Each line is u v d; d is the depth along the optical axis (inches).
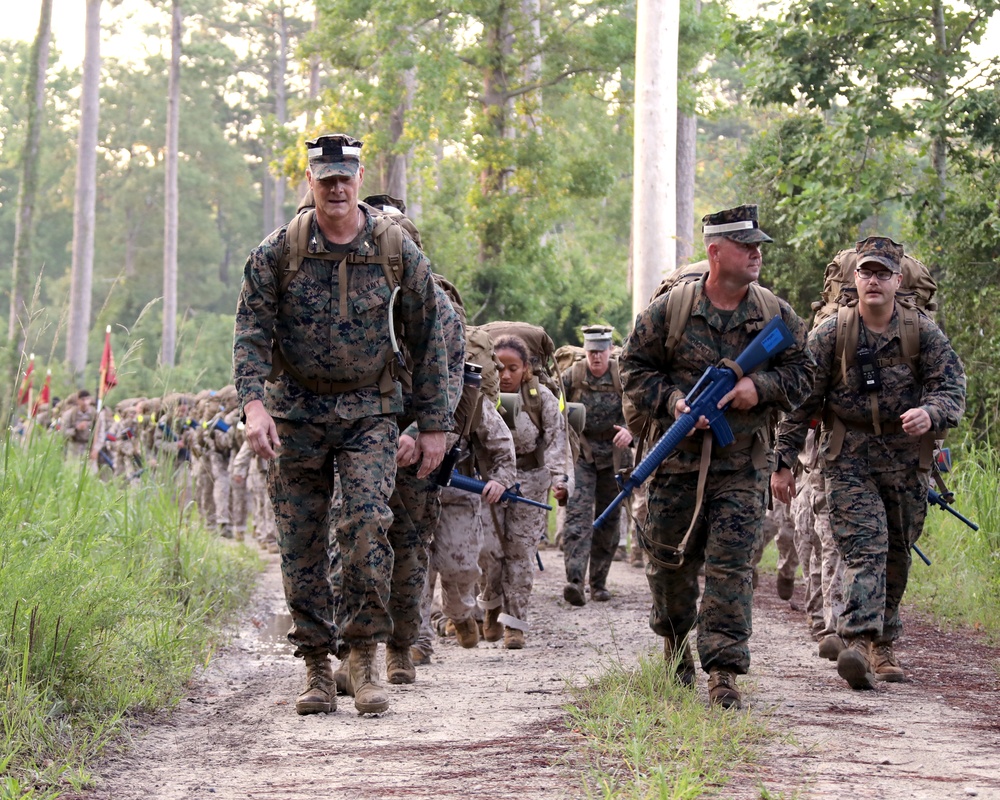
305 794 206.5
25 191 1722.4
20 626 264.7
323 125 1448.1
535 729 255.0
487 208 1346.0
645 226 808.9
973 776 214.1
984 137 690.8
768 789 199.6
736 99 2775.6
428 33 1322.6
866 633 309.3
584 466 508.7
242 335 261.1
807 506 414.0
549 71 1364.4
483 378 373.1
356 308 263.6
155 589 391.9
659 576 294.0
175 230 2677.2
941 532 546.9
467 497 379.9
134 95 3597.4
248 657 386.9
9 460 377.4
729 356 281.9
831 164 719.7
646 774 207.8
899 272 315.0
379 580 269.6
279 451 269.0
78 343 2178.9
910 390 320.2
